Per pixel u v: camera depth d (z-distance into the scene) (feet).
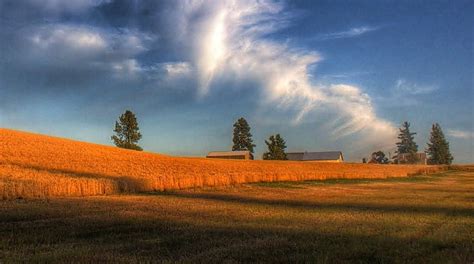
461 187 156.56
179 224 55.21
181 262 34.09
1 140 185.47
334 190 139.13
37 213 64.03
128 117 374.63
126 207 75.66
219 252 37.73
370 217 63.21
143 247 40.45
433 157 536.01
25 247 40.27
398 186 165.27
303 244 41.14
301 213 68.64
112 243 42.73
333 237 45.29
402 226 53.57
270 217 63.05
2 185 87.76
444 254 36.70
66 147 195.93
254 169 207.41
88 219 58.95
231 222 57.26
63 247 40.34
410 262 33.91
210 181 143.64
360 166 299.38
